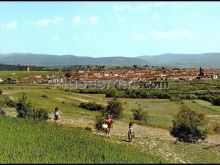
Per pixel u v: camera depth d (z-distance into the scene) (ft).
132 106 542.16
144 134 221.46
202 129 209.97
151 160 138.21
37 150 141.49
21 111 250.57
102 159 132.98
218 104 595.47
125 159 134.21
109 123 194.18
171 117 434.30
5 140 155.02
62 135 174.29
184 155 166.20
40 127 189.67
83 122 251.80
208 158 162.09
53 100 464.65
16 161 123.03
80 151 144.77
